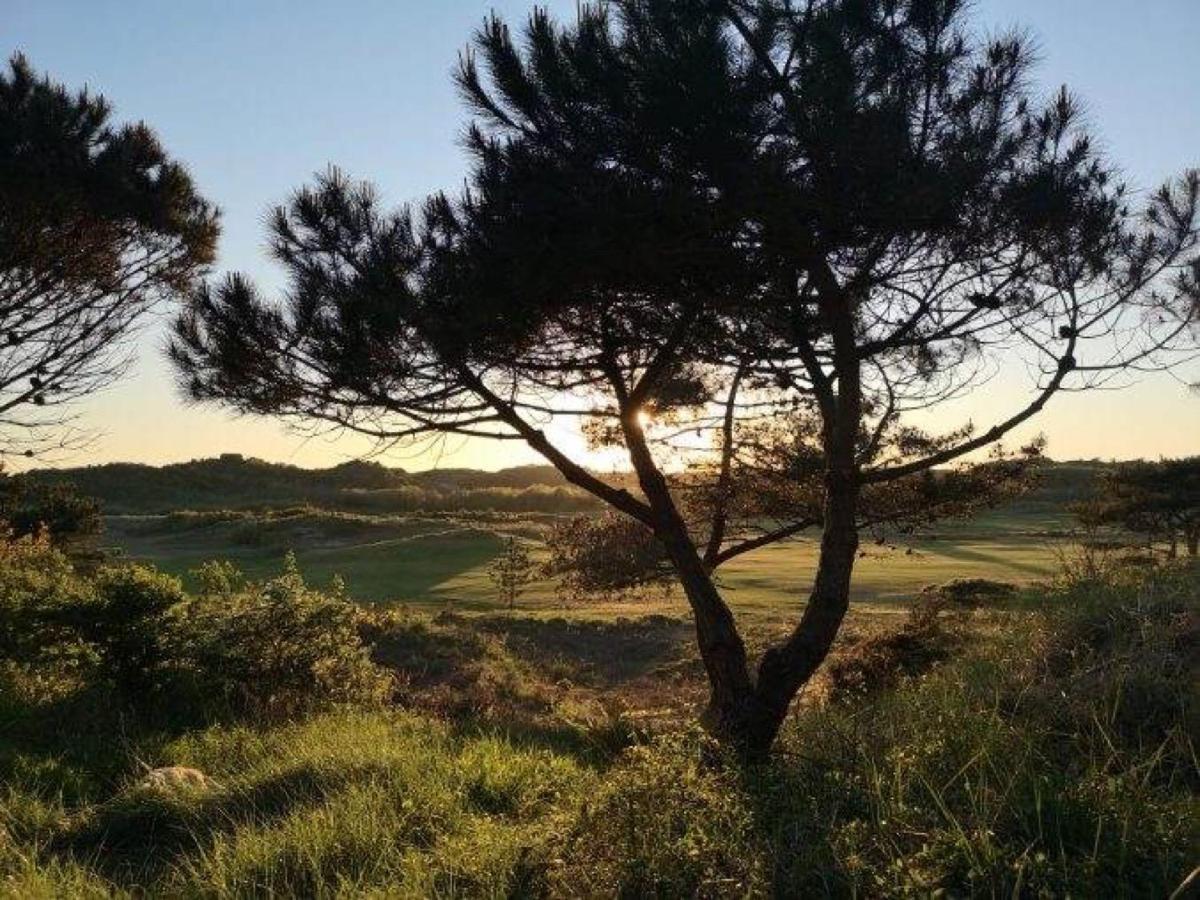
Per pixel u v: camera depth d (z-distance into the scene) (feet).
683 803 15.58
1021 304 24.98
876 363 27.94
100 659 33.60
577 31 24.13
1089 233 23.81
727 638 28.07
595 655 85.51
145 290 62.23
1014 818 13.61
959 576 129.80
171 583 36.68
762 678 24.41
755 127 21.85
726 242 23.21
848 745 18.35
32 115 55.21
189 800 22.41
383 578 155.84
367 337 25.77
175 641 35.01
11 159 53.06
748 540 41.34
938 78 22.63
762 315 25.00
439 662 64.64
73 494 104.88
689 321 25.49
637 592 56.90
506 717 42.50
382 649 66.44
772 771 17.17
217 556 194.80
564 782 21.56
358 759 23.65
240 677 35.78
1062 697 17.78
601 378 29.50
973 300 23.98
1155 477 138.82
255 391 28.32
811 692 34.53
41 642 33.99
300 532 213.87
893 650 34.17
